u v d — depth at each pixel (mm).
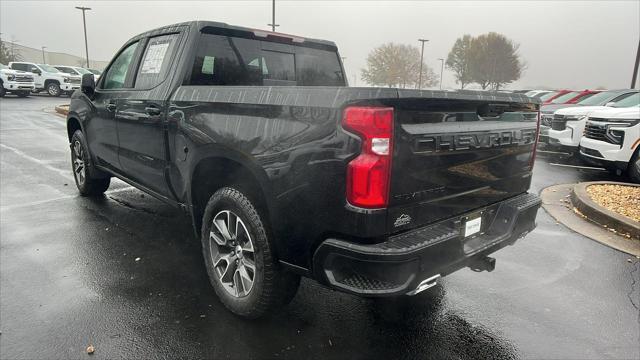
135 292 3271
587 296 3406
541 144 10555
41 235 4328
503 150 2889
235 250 2936
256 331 2828
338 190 2188
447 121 2414
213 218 3035
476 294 3398
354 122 2102
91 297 3184
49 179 6637
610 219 4965
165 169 3535
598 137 7996
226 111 2795
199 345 2668
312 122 2270
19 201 5453
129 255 3914
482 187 2777
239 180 2867
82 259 3809
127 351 2594
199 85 3467
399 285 2172
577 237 4715
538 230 4938
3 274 3500
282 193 2432
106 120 4438
